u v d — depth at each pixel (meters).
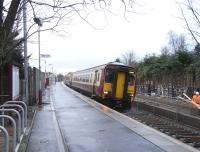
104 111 24.19
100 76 36.31
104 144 13.16
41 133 15.51
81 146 12.90
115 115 21.80
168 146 12.62
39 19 12.80
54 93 48.53
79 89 60.69
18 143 12.65
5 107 14.88
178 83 48.88
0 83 18.11
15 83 20.03
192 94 42.75
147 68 60.31
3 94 18.17
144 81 64.62
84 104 29.84
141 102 37.06
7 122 15.52
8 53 13.31
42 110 25.08
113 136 14.66
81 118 20.44
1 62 12.94
